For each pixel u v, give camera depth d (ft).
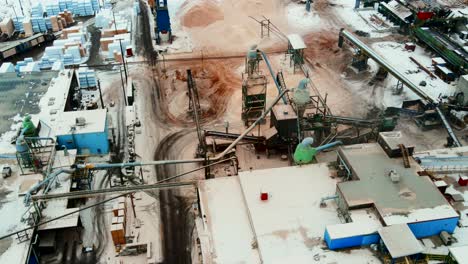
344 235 120.26
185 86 228.02
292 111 171.63
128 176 170.71
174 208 157.69
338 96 217.56
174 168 175.83
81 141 176.14
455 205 138.21
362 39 272.31
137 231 148.46
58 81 208.54
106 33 269.44
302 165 151.02
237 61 250.98
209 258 122.11
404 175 137.28
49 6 297.74
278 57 253.44
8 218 138.41
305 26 290.15
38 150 164.14
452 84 224.33
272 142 172.86
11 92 199.11
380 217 124.36
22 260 126.82
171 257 140.67
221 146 180.14
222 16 296.51
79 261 139.64
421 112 193.88
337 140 174.81
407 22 276.82
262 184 142.82
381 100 214.07
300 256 120.37
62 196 138.82
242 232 129.59
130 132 192.95
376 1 314.55
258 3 309.83
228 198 140.56
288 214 132.67
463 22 268.41
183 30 286.87
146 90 225.97
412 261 115.85
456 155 157.07
